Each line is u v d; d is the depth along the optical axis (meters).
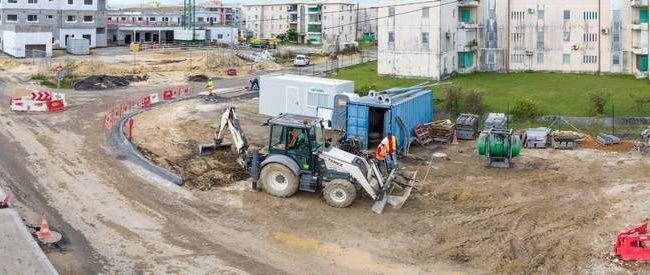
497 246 17.39
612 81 50.19
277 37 116.25
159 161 25.50
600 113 36.12
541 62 56.31
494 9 56.41
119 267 15.59
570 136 29.11
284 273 15.60
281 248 17.09
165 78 56.28
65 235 17.41
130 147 27.59
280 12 126.00
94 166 24.45
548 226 18.94
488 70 57.47
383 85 50.34
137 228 18.19
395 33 54.62
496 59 57.22
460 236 18.11
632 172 24.89
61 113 36.53
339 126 32.44
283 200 20.91
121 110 37.72
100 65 59.06
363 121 28.31
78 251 16.41
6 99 41.53
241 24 132.12
